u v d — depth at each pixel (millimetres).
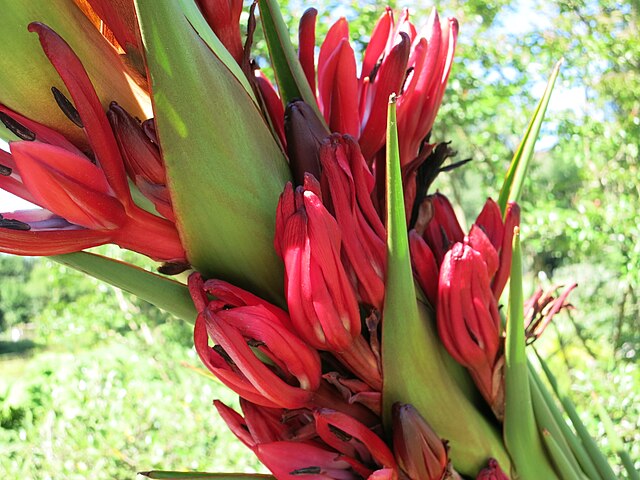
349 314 239
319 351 260
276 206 248
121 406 1033
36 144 221
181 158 232
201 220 240
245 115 244
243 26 1254
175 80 227
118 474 968
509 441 271
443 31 297
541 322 310
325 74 286
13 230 228
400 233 234
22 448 1007
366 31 1434
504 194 329
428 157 294
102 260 251
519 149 328
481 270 257
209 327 230
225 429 1036
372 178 254
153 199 242
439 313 260
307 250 228
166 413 1047
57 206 229
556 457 276
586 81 1488
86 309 1494
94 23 250
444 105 1471
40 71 236
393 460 250
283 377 253
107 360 1210
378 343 251
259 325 234
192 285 240
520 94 1481
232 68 251
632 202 1302
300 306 234
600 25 1448
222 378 241
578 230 1356
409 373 252
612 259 1486
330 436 250
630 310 1453
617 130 1416
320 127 261
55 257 245
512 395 266
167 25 223
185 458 981
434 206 290
